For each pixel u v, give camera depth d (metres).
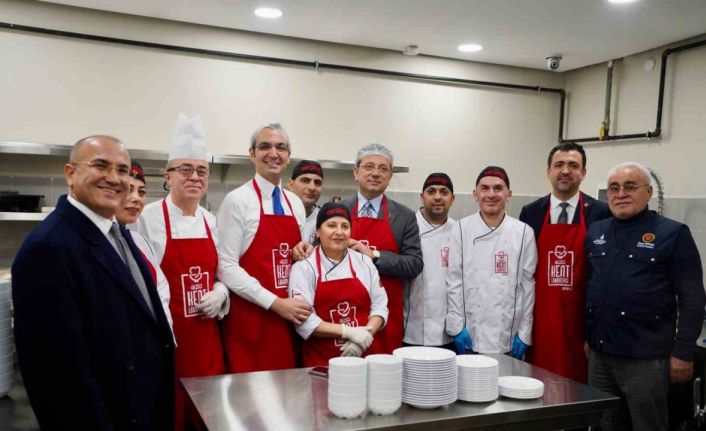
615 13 3.20
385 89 4.23
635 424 2.23
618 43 3.79
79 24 3.35
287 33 3.78
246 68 3.81
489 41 3.86
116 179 1.42
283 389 1.55
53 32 3.27
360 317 2.14
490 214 2.49
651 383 2.18
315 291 2.12
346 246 2.18
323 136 4.05
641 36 3.62
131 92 3.51
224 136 3.77
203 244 2.06
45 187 3.33
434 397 1.42
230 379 1.64
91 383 1.32
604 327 2.29
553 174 2.58
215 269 2.14
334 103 4.08
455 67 4.43
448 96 4.43
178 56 3.62
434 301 2.62
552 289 2.52
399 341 2.48
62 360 1.29
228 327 2.16
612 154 4.31
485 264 2.49
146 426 1.49
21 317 1.29
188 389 1.54
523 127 4.71
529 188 4.78
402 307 2.52
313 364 2.07
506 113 4.65
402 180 4.33
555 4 3.09
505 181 2.48
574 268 2.50
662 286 2.18
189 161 2.03
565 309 2.50
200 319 2.04
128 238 1.60
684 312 2.16
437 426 1.36
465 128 4.51
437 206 2.64
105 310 1.40
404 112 4.30
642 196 2.24
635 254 2.23
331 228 2.13
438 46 4.03
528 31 3.60
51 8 3.28
